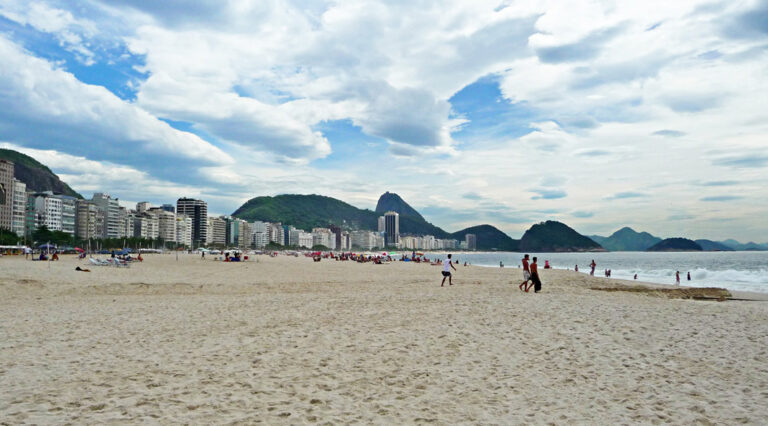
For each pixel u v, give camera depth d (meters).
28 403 5.63
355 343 9.59
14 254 86.12
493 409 5.68
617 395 6.28
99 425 4.89
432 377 7.10
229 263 70.88
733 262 128.25
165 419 5.13
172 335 10.56
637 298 20.75
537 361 8.10
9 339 10.05
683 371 7.48
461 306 15.54
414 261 94.62
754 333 10.75
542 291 24.28
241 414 5.36
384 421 5.21
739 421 5.32
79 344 9.51
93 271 35.78
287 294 21.92
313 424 5.06
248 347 9.23
